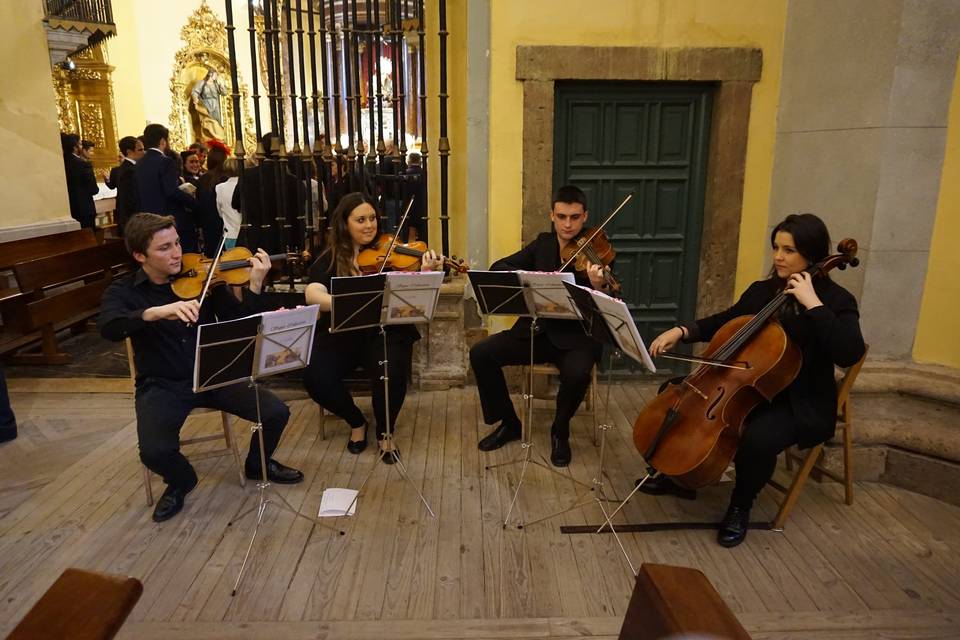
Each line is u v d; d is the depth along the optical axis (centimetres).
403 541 268
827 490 309
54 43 665
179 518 284
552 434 339
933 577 247
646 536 273
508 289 287
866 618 225
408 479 315
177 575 247
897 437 308
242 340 231
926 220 325
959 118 311
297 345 251
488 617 226
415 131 939
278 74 412
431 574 248
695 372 269
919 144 319
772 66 387
